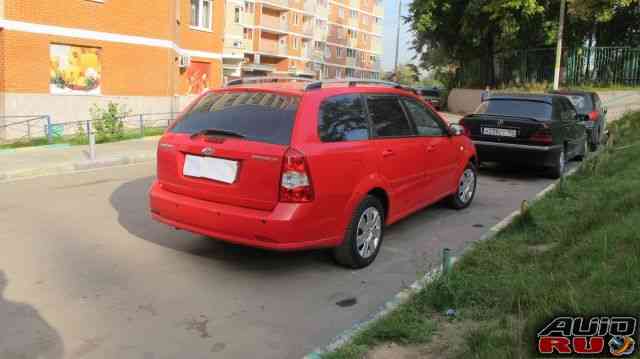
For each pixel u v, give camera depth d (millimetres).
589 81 24750
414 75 79000
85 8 18953
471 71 32500
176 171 5344
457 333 3814
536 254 5238
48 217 7031
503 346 3387
